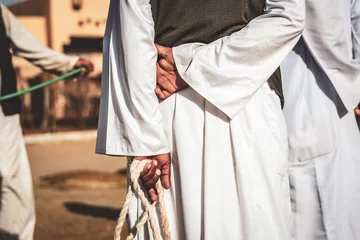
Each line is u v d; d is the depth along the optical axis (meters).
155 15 3.52
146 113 3.38
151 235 3.50
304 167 4.08
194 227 3.41
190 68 3.36
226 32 3.46
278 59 3.43
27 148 14.54
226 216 3.39
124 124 3.40
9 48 6.55
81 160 12.73
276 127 3.50
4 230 6.32
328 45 3.98
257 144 3.43
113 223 7.86
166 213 3.48
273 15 3.40
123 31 3.39
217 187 3.39
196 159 3.42
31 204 6.44
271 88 3.56
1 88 6.38
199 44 3.46
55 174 11.16
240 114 3.42
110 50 3.48
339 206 4.07
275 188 3.44
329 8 3.95
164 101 3.48
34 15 19.03
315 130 4.05
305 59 4.14
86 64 6.83
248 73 3.38
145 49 3.38
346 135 4.13
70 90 17.20
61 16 18.83
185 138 3.42
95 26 19.03
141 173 3.43
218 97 3.36
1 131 6.28
